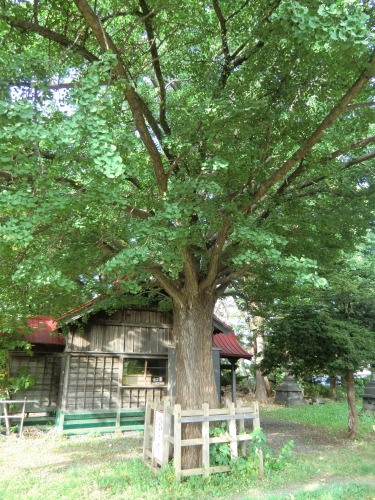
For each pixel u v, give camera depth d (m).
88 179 6.49
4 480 7.32
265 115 6.84
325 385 24.78
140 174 8.95
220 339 16.05
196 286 8.56
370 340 11.91
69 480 7.23
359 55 5.28
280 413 17.45
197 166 7.20
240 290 12.28
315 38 4.79
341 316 12.88
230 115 6.01
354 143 7.30
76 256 7.98
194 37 8.52
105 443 11.07
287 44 6.75
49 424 13.30
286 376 22.31
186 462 7.75
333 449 10.32
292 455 9.06
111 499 6.32
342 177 8.51
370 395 17.09
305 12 4.52
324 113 7.38
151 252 6.62
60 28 7.95
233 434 7.71
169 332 14.44
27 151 5.69
